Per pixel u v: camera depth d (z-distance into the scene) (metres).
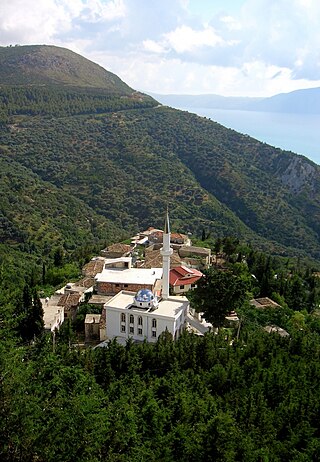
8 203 140.38
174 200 173.62
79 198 170.38
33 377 29.78
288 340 53.00
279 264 110.38
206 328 60.34
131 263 82.81
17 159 190.25
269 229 169.25
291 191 195.75
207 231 152.62
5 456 24.38
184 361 45.91
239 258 94.50
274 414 37.50
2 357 27.20
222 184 192.25
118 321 55.84
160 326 54.09
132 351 45.84
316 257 152.38
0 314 33.53
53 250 122.50
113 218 161.62
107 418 28.14
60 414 25.72
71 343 53.44
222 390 41.94
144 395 35.66
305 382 43.56
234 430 31.84
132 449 27.58
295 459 32.56
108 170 190.38
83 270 85.25
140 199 172.38
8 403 25.33
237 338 54.09
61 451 24.73
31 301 54.78
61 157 197.75
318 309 85.56
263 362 46.91
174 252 91.75
